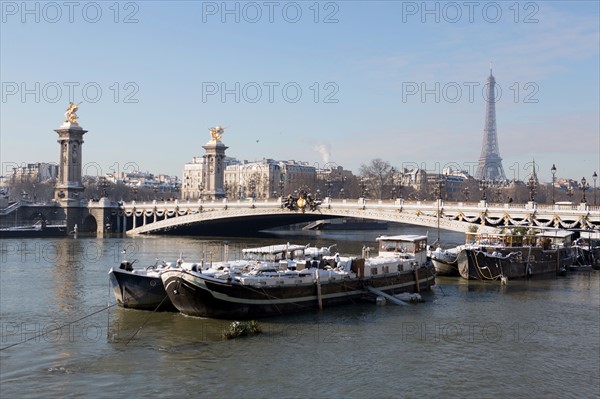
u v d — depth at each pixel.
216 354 50.94
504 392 43.38
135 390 43.22
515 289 84.00
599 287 86.31
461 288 84.50
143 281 65.69
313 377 45.81
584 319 64.69
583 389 44.19
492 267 91.88
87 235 192.00
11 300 72.50
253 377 45.75
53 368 47.62
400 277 77.12
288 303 64.50
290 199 156.38
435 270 90.38
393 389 43.62
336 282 69.00
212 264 69.69
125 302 67.06
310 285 66.50
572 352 52.69
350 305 70.25
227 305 60.25
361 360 49.75
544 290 83.25
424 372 47.09
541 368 48.41
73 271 96.94
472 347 53.72
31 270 98.19
